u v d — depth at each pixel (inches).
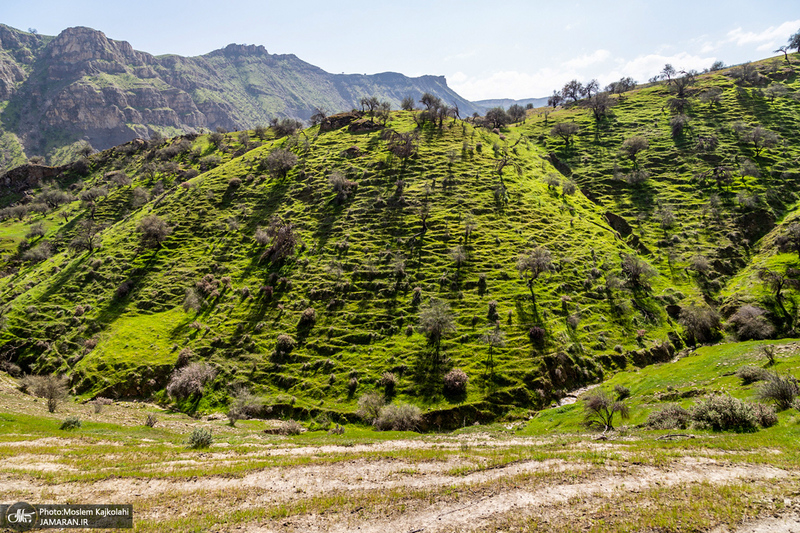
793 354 1539.1
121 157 7081.7
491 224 3393.2
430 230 3331.7
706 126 5113.2
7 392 1849.2
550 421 1700.3
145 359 2396.7
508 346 2281.0
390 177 4114.2
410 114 6166.3
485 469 820.0
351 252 3171.8
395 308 2632.9
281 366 2320.4
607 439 1072.2
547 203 3796.8
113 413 1811.0
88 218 5014.8
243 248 3410.4
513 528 587.2
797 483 624.7
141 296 2987.2
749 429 934.4
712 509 583.8
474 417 1921.8
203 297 2920.8
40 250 4431.6
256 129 7332.7
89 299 3021.7
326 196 3924.7
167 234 3545.8
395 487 754.2
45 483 749.3
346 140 5098.4
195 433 1132.5
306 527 618.5
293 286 2903.5
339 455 968.3
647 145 4938.5
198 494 731.4
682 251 3358.8
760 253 3181.6
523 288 2719.0
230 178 4473.4
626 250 3348.9
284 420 1996.8
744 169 4062.5
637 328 2498.8
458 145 4820.4
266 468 863.1
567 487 697.0
